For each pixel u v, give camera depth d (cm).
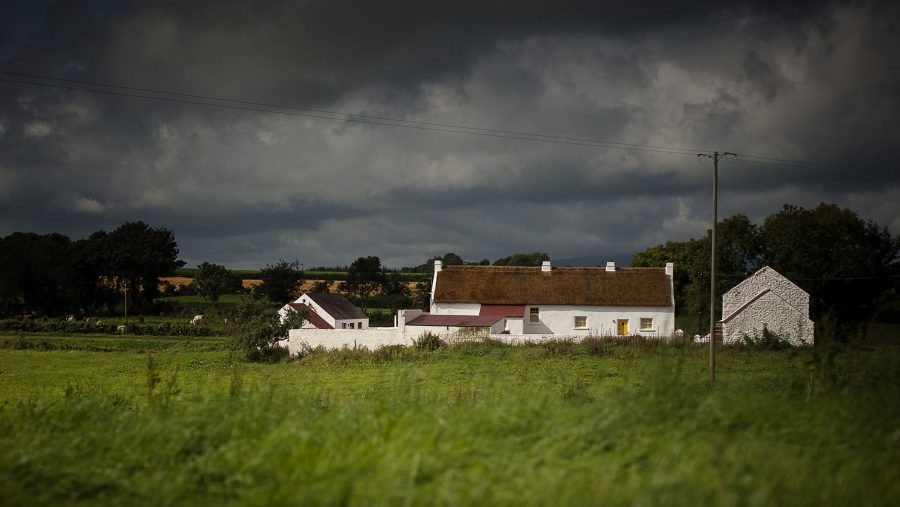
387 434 1062
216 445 1167
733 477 852
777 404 1200
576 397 1756
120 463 1119
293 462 988
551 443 1020
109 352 5453
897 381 1352
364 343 4675
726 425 1066
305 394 1866
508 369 3347
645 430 1038
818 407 1196
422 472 908
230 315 4675
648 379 1442
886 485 866
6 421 1500
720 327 5125
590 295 5919
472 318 5541
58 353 5312
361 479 891
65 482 1024
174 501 952
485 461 938
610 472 889
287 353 4662
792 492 831
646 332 5800
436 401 1553
